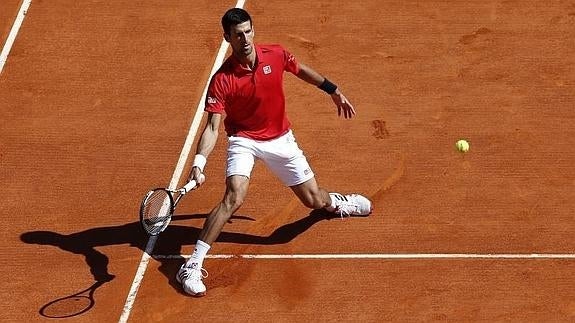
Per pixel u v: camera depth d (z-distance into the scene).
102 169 40.62
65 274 36.25
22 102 44.12
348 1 49.34
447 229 37.75
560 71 45.19
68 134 42.34
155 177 40.22
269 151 34.94
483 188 39.44
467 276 35.91
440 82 44.69
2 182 40.06
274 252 36.97
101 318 34.62
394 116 42.97
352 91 44.31
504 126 42.38
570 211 38.38
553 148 41.25
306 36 47.38
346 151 41.31
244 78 33.66
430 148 41.31
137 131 42.47
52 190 39.69
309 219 38.28
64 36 47.75
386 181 39.88
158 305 35.06
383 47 46.62
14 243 37.44
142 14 48.88
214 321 34.47
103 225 38.19
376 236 37.56
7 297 35.41
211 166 40.66
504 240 37.25
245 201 39.06
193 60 46.31
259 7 49.09
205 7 49.25
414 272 36.09
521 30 47.47
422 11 48.62
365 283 35.72
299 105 43.56
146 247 37.25
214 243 37.25
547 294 35.19
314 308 34.88
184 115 43.28
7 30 48.25
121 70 45.75
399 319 34.41
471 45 46.69
